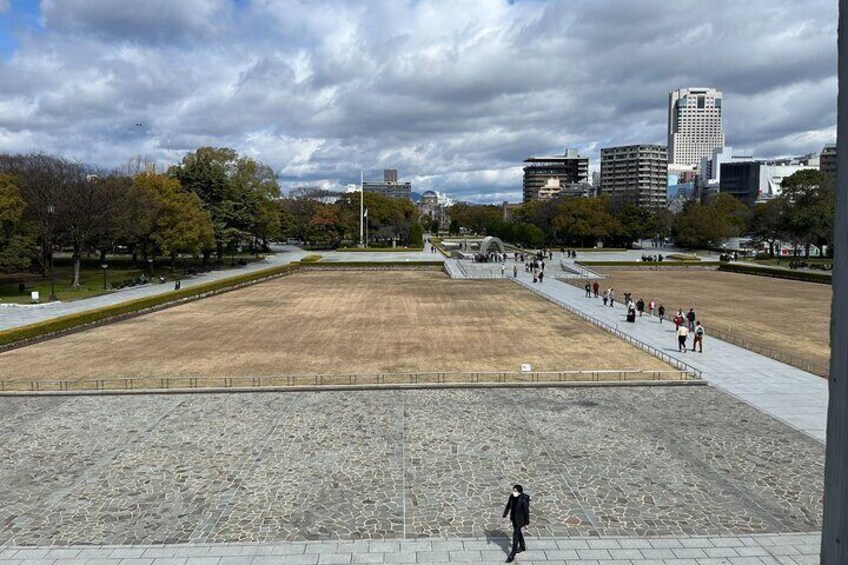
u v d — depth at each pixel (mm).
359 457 23984
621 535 18328
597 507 20016
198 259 126875
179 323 53969
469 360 39469
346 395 31984
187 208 93250
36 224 73812
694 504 20188
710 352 41469
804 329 50656
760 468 22859
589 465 23203
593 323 53125
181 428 27172
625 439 25719
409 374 35156
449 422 27859
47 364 38594
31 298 65688
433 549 17625
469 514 19625
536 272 92062
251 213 122312
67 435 26375
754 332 49344
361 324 53188
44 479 22141
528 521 17359
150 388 32656
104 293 73000
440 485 21641
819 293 75312
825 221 115125
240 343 45125
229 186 117438
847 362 6719
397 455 24172
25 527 18859
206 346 44062
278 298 71250
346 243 183875
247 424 27672
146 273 99250
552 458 23859
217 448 24906
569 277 92375
